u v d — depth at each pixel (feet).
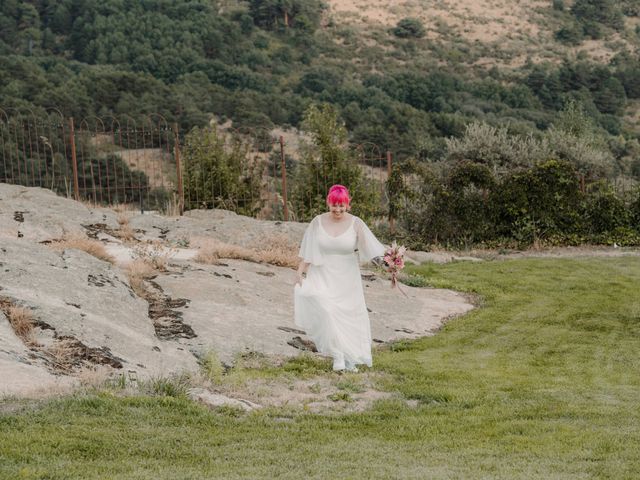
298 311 31.24
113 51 228.43
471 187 70.74
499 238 69.97
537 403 26.94
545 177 69.97
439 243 70.03
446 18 335.67
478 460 20.07
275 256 49.83
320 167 73.41
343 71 267.39
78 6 250.78
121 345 30.30
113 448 19.79
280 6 296.71
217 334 34.42
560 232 70.28
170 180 74.13
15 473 17.33
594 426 23.95
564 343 38.04
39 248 39.14
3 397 22.79
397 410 25.95
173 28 246.06
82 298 34.06
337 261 30.76
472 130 84.17
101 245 46.19
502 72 277.64
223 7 297.94
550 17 339.16
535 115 221.25
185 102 157.79
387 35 312.09
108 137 141.69
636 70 260.21
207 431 22.08
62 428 20.70
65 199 57.77
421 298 46.96
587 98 240.12
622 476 18.56
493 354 35.76
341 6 338.54
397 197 71.05
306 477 17.89
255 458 19.72
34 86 141.49
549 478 18.10
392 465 19.31
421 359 34.42
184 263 45.14
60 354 28.09
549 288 51.39
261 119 166.71
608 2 331.16
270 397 26.96
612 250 68.23
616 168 133.18
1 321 29.27
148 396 24.52
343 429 23.43
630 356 35.55
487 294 49.70
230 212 62.34
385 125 170.50
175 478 17.61
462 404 26.94
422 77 237.86
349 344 30.89
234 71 223.92
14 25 244.01
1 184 60.08
